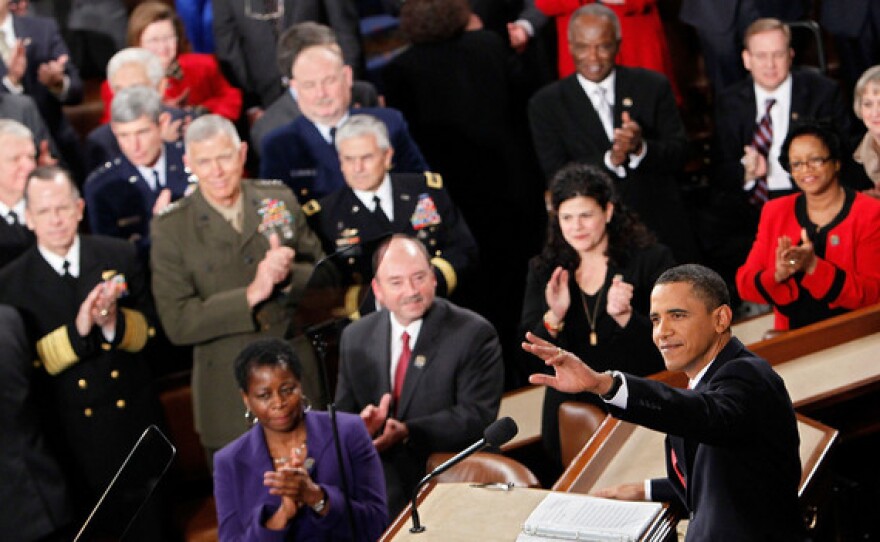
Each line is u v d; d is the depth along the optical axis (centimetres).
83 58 2981
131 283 2250
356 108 2481
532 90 2991
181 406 2358
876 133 2331
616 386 1156
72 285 2211
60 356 2159
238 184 2236
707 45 2994
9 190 2280
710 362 1282
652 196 2558
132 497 1490
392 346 1966
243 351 1759
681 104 3036
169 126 2422
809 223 2066
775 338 1892
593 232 1980
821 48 2916
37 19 2734
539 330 2011
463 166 2775
